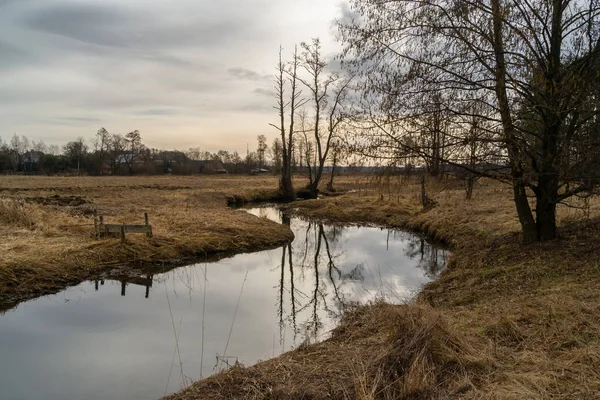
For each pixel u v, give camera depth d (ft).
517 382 12.93
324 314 29.58
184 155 335.67
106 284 36.47
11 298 31.40
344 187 152.05
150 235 46.65
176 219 59.47
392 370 14.42
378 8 28.86
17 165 249.75
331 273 41.81
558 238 31.04
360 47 28.99
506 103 26.58
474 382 13.64
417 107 27.81
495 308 20.58
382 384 13.61
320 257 49.55
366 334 20.66
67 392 18.33
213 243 50.47
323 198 112.68
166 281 37.86
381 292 31.96
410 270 41.32
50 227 48.19
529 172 27.94
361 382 13.12
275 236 58.90
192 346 23.34
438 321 16.28
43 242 41.86
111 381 19.29
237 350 22.77
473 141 27.04
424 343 15.29
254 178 220.23
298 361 17.42
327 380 14.85
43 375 19.92
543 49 27.37
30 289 32.89
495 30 27.12
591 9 25.89
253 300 32.96
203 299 32.89
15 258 35.53
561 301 18.99
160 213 64.80
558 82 26.45
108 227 46.50
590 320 16.33
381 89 28.09
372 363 15.10
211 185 147.64
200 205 86.63
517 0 26.45
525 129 27.71
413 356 14.75
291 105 116.47
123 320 27.73
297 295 34.73
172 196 97.81
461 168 29.04
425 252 49.57
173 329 26.09
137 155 278.67
